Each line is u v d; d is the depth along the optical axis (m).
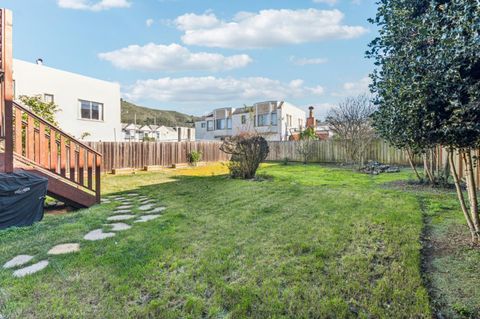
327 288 2.35
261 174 9.80
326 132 24.84
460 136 2.44
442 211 4.45
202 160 16.58
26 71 12.23
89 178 5.96
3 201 4.32
